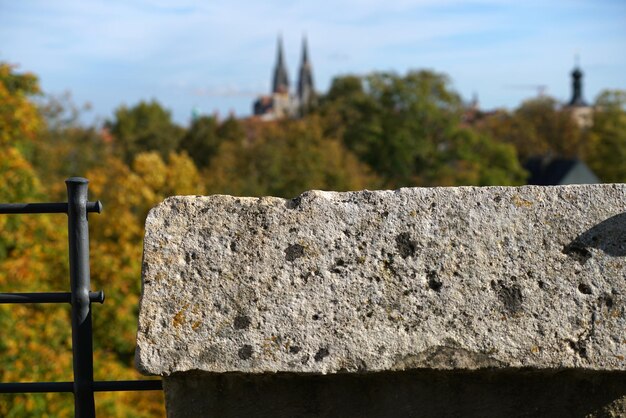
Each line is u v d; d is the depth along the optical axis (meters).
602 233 2.56
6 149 16.59
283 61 198.12
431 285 2.52
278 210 2.59
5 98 16.70
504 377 2.59
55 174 35.03
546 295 2.51
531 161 62.91
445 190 2.61
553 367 2.48
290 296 2.51
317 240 2.55
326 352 2.48
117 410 14.78
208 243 2.56
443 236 2.56
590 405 2.60
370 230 2.56
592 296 2.52
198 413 2.60
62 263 17.39
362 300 2.51
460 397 2.59
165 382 2.60
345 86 68.56
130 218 25.70
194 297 2.53
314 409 2.60
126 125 69.50
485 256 2.54
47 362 13.12
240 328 2.50
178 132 53.41
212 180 36.25
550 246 2.55
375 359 2.47
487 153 50.97
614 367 2.48
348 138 50.53
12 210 2.61
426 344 2.48
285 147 38.56
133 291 21.75
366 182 40.12
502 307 2.51
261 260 2.54
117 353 21.64
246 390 2.59
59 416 12.34
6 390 2.64
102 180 27.20
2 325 12.66
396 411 2.59
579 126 74.31
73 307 2.64
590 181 58.31
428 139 49.91
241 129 50.94
